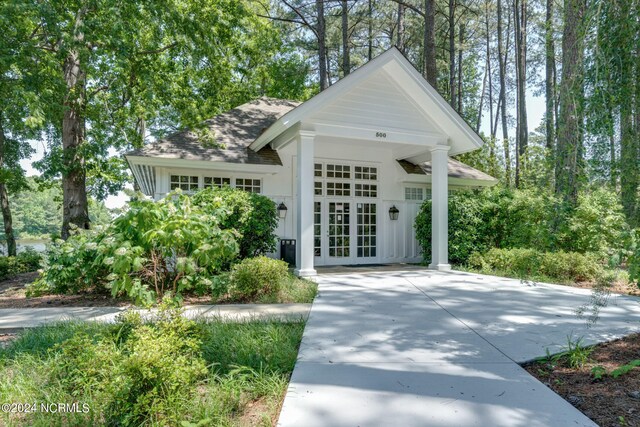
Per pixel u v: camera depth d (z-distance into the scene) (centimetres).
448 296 668
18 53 970
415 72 975
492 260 1015
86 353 306
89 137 1338
